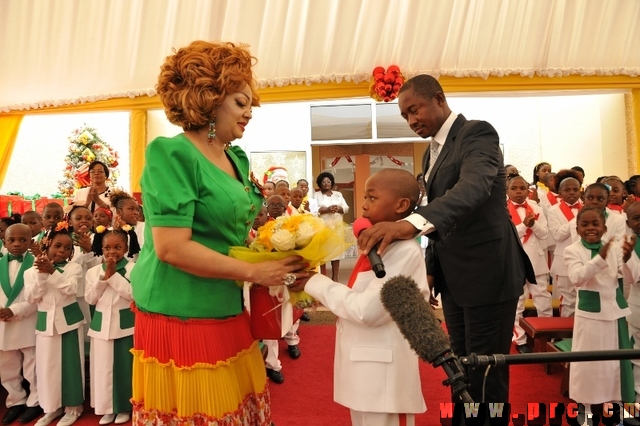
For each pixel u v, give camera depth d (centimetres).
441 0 576
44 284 291
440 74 626
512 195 470
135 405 152
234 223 148
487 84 629
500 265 204
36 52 605
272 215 421
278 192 557
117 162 663
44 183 775
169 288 142
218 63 144
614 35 607
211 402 140
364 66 624
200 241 143
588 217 280
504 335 209
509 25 599
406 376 159
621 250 282
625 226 380
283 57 625
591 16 593
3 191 763
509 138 888
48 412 293
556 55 619
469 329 212
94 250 341
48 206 392
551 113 843
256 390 156
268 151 939
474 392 209
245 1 588
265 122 938
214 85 143
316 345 438
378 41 605
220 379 142
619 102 671
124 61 618
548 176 582
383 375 157
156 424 146
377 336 159
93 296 295
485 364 115
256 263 141
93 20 588
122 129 751
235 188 149
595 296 271
